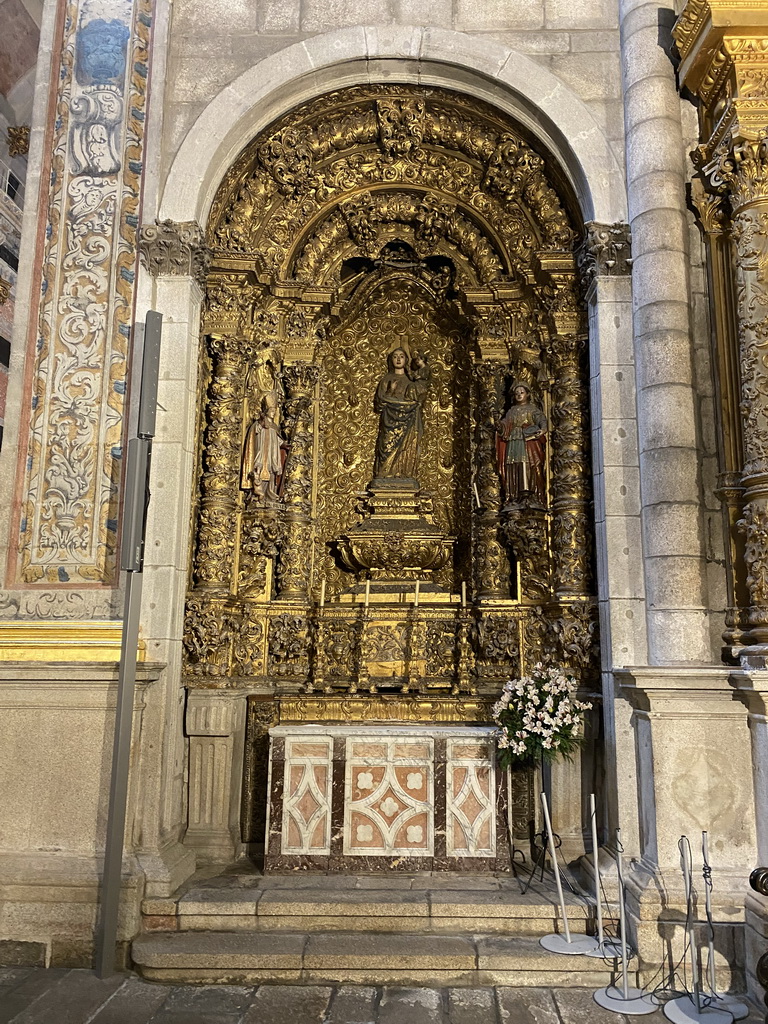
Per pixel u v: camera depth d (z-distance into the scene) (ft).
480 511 26.27
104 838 18.20
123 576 20.47
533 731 19.03
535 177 24.63
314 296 26.61
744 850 16.63
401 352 28.68
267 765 22.93
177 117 22.98
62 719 18.63
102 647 19.33
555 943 17.01
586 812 21.38
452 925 17.75
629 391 21.09
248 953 16.58
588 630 22.35
